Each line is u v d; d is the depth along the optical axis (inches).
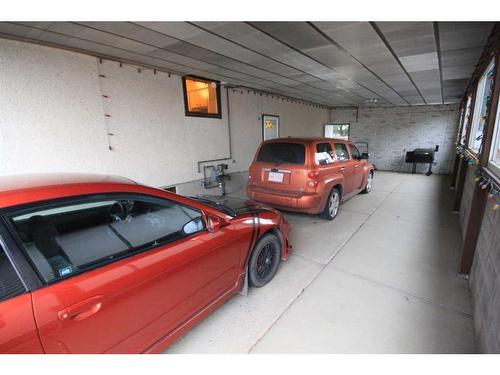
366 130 466.0
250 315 89.8
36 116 138.5
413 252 135.5
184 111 216.5
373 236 157.4
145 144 190.7
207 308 79.4
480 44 136.2
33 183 53.2
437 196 258.8
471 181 151.4
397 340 78.2
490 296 72.2
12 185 51.3
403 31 119.3
